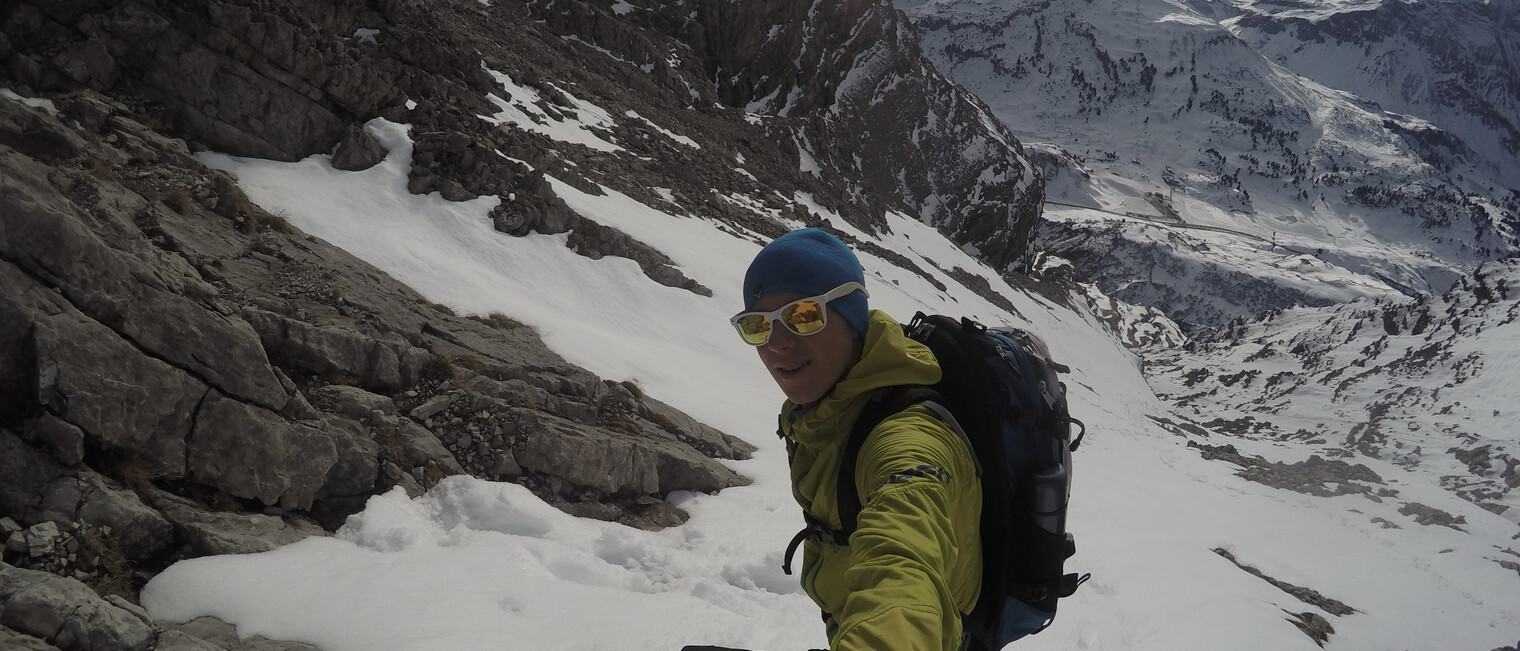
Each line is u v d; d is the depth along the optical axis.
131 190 9.86
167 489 5.51
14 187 5.12
